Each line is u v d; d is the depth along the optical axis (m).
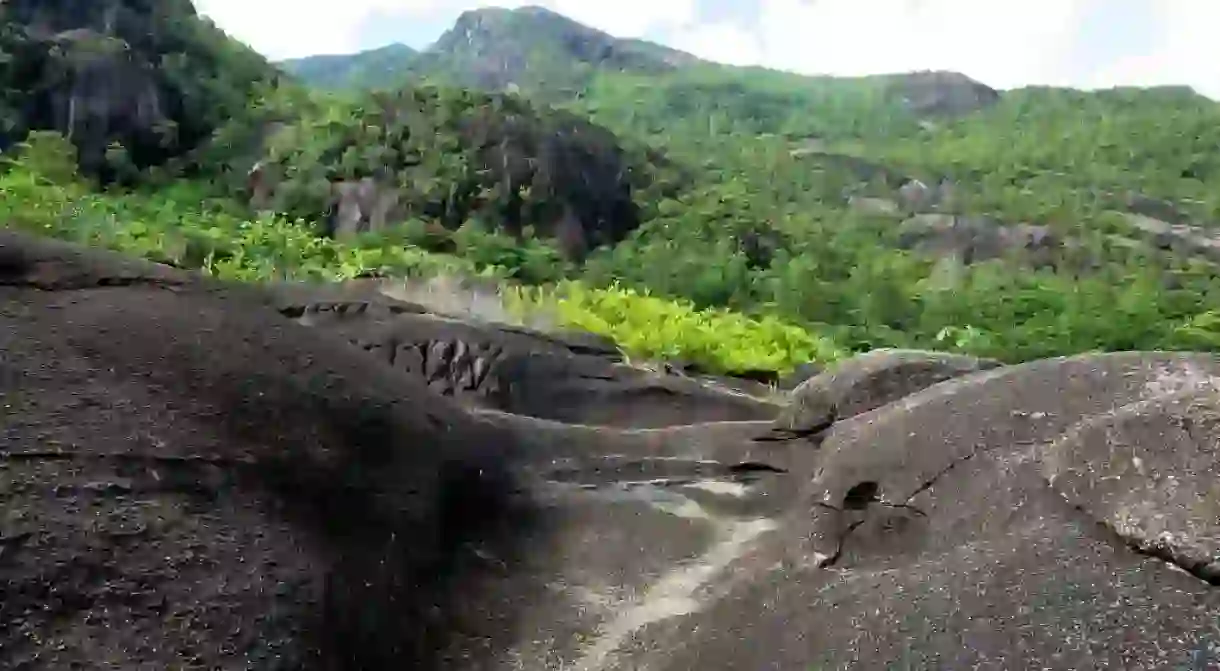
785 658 2.85
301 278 14.75
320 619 2.85
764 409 9.30
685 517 4.36
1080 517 3.01
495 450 4.55
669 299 22.38
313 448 3.35
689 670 3.01
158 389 3.15
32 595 2.46
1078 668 2.42
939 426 3.77
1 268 3.58
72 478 2.72
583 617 3.54
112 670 2.42
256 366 3.51
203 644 2.57
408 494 3.63
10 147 21.50
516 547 3.96
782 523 4.19
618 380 9.22
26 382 2.96
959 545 3.23
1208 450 2.92
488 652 3.32
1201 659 2.36
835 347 19.94
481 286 16.42
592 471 4.69
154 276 3.96
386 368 4.36
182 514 2.82
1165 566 2.71
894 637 2.73
